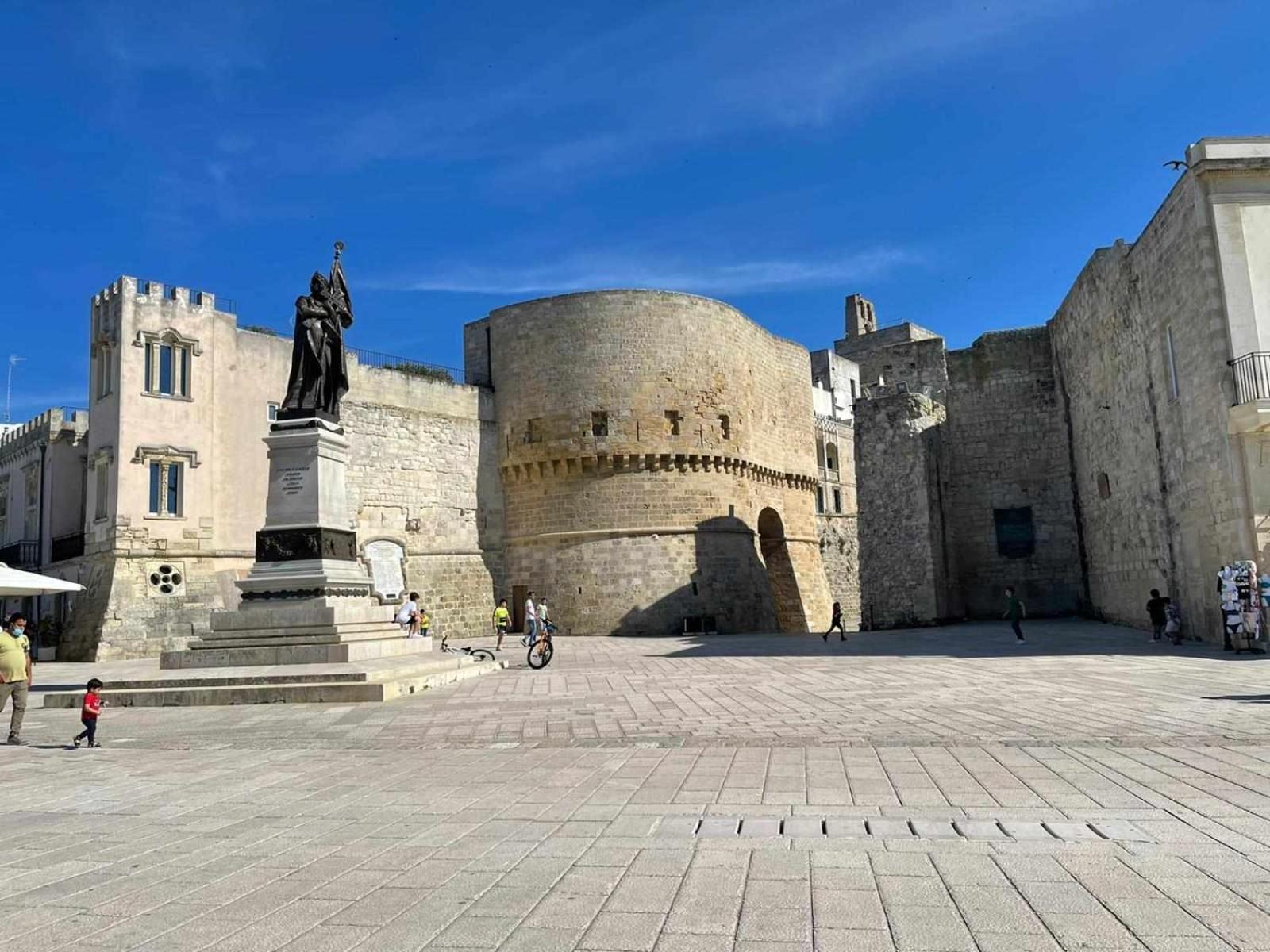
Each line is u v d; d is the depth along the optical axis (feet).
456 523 147.23
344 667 57.62
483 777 29.17
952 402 131.85
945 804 23.26
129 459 111.04
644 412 150.20
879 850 19.25
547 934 15.24
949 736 33.73
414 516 140.77
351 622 65.26
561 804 24.68
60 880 19.20
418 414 143.54
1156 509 88.33
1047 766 27.73
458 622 143.23
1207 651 68.03
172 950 15.05
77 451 136.67
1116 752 29.55
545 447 150.20
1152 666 57.67
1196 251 73.46
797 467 186.50
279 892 17.97
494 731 39.55
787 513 180.34
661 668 71.72
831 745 32.76
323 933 15.64
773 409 178.81
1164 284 82.02
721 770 28.73
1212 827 20.31
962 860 18.44
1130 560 98.43
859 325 294.05
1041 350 128.06
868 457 124.57
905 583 119.65
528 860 19.54
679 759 30.94
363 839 21.90
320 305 71.67
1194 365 75.72
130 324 113.29
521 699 51.37
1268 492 68.03
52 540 130.21
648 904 16.48
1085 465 116.06
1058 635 92.63
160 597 110.63
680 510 150.82
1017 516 126.52
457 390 151.23
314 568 65.87
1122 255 93.56
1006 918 15.25
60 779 31.91
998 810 22.43
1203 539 76.02
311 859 20.25
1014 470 127.54
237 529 119.85
